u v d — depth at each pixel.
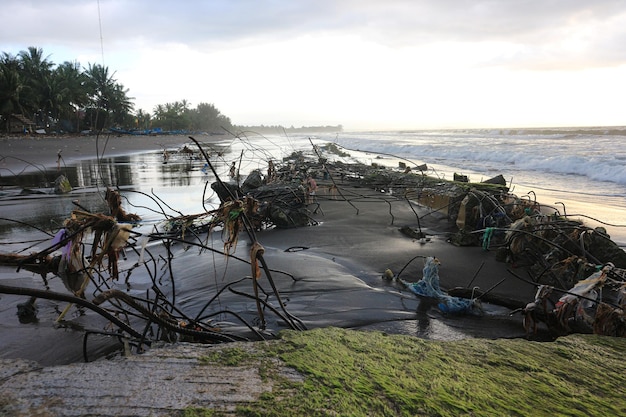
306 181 14.52
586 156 24.47
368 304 5.16
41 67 58.16
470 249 7.91
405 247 8.15
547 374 2.41
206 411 1.94
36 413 1.92
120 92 52.34
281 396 2.06
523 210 9.01
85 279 3.92
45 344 4.09
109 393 2.08
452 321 4.73
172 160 36.03
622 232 9.52
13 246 8.12
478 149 36.28
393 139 71.75
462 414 1.96
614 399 2.17
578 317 4.18
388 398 2.06
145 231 9.05
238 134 12.07
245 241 8.80
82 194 15.70
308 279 6.07
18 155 35.62
